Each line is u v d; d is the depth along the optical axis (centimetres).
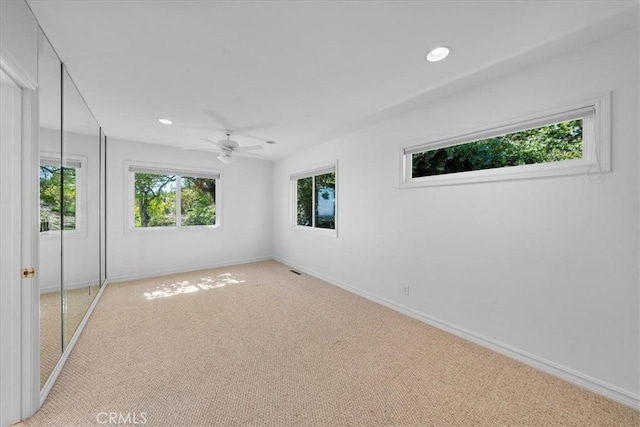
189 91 240
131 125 335
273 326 263
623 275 160
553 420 148
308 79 219
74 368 191
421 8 141
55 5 137
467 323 238
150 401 160
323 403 160
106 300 330
